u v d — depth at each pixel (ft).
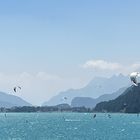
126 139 466.70
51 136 514.27
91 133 565.12
